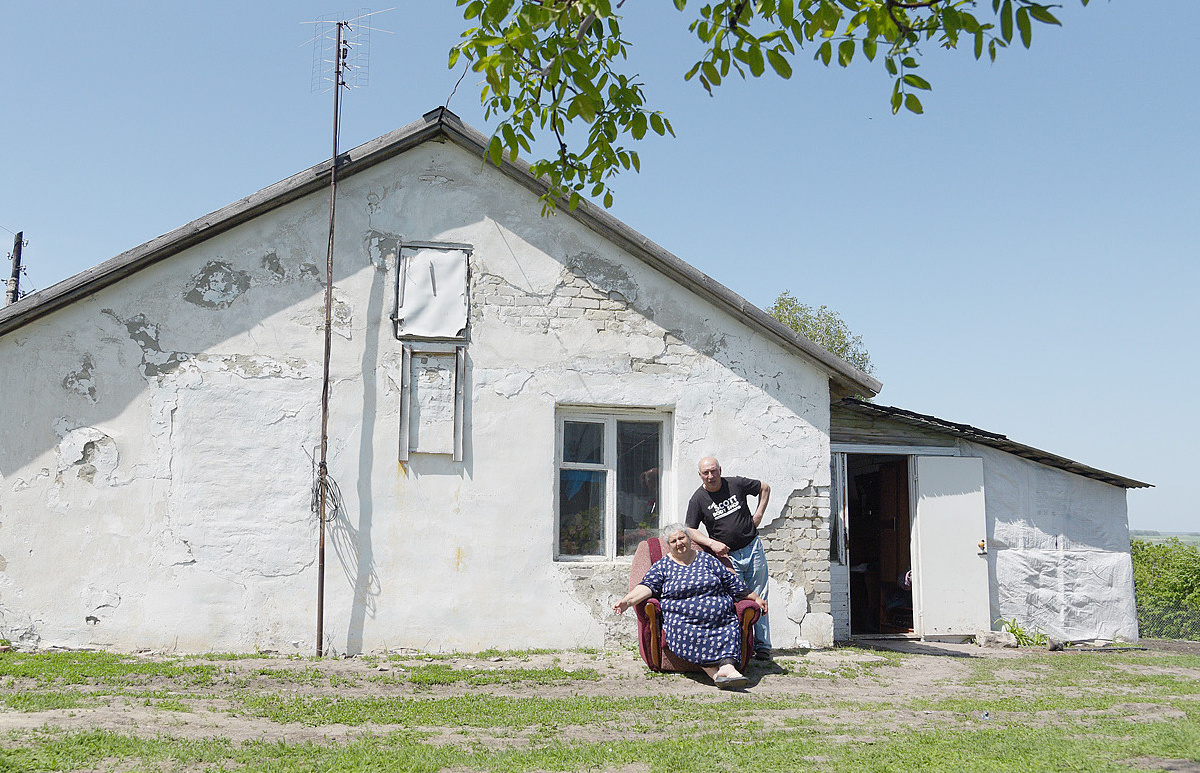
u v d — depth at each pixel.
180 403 8.94
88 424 8.75
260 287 9.25
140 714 6.21
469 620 9.24
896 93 4.86
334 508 9.12
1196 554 19.83
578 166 6.36
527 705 6.91
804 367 10.45
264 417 9.09
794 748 5.64
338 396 9.28
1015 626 12.56
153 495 8.79
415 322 9.52
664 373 10.07
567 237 10.03
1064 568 13.04
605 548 9.90
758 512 9.29
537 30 5.25
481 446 9.52
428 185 9.81
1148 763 5.32
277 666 8.09
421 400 9.45
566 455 9.95
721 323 10.29
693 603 7.92
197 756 5.18
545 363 9.78
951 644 12.19
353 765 5.11
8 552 8.48
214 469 8.93
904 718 6.78
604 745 5.73
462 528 9.36
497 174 9.97
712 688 7.75
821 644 10.04
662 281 10.20
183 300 9.07
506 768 5.16
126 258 8.78
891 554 13.90
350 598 9.03
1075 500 13.28
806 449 10.30
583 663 8.57
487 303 9.74
